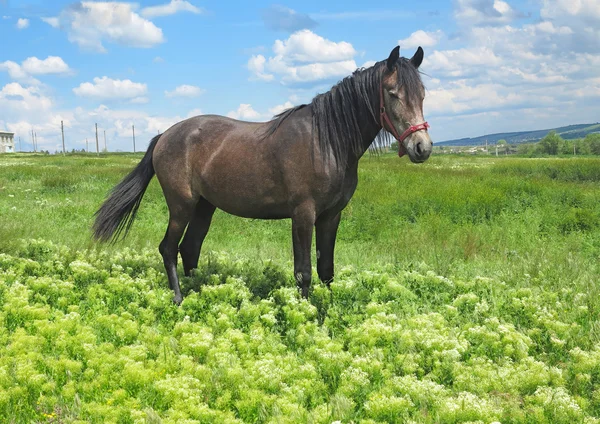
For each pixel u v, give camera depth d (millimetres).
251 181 5465
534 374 3621
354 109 5223
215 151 5688
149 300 5273
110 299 5344
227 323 4539
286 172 5246
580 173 21688
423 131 5031
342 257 8234
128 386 3434
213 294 5266
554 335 4523
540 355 4352
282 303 5270
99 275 6062
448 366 3750
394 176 18922
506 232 10180
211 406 3346
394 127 5152
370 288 5777
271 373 3480
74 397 3336
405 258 7883
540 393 3355
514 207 12508
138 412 2988
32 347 3934
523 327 4914
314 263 8328
